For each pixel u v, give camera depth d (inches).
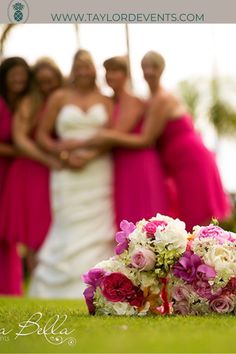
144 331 154.9
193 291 189.8
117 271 190.2
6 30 645.3
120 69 556.7
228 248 189.6
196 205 557.9
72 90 572.1
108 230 571.8
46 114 568.7
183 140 557.3
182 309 191.3
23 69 568.1
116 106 568.7
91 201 569.6
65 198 570.3
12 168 581.6
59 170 569.9
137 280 190.1
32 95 573.9
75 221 570.3
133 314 191.2
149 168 555.2
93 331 156.3
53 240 577.3
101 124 564.4
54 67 571.5
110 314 192.1
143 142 554.6
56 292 573.3
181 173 559.2
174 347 127.8
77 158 563.2
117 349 126.6
